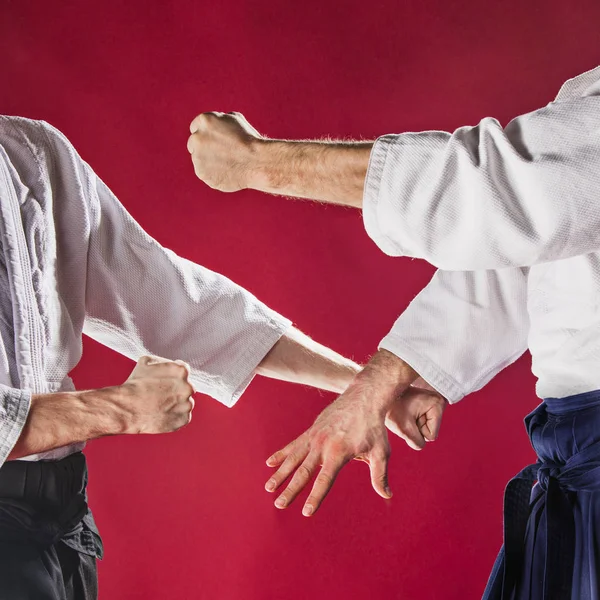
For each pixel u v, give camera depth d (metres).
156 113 5.30
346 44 5.38
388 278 5.28
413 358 2.14
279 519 5.05
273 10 5.36
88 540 1.78
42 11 5.29
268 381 5.11
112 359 5.09
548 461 1.83
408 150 1.49
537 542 1.84
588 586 1.69
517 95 5.36
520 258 1.46
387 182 1.49
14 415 1.56
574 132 1.40
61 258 1.91
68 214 1.91
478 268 1.50
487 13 5.36
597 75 1.76
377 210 1.51
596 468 1.72
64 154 1.92
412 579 5.05
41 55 5.28
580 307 1.77
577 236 1.41
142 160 5.29
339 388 2.22
